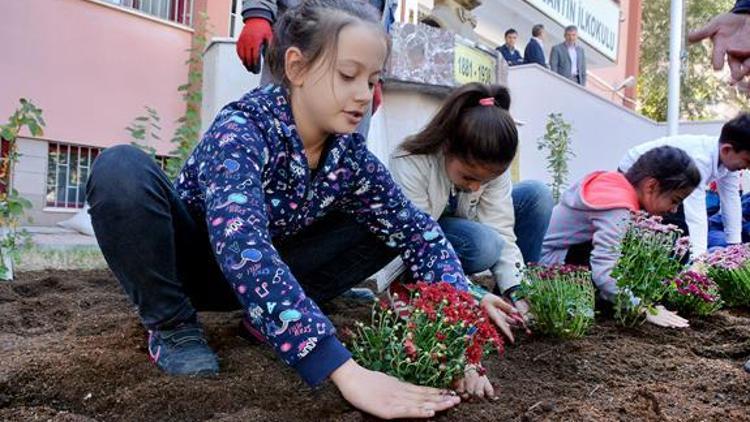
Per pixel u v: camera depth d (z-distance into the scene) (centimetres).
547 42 1386
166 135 716
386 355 162
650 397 183
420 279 202
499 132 232
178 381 168
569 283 252
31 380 168
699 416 172
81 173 669
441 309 163
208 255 199
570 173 946
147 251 173
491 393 177
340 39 168
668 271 278
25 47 601
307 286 223
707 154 390
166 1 709
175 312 180
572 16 1326
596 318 296
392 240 208
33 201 620
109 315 241
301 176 183
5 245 345
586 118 965
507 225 279
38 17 608
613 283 285
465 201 273
